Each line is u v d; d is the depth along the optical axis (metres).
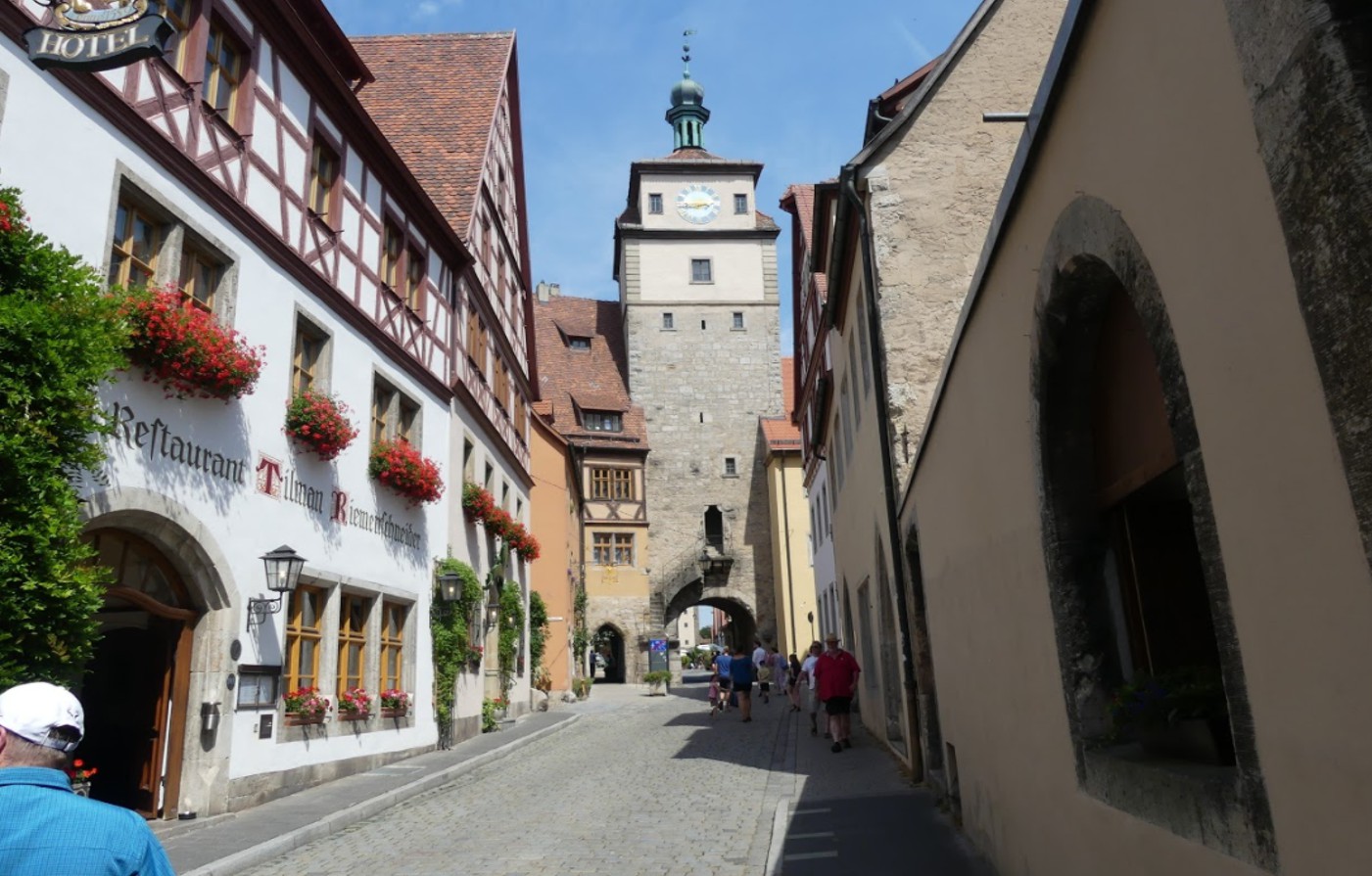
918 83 12.34
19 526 5.44
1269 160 2.05
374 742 12.84
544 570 29.80
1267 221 2.08
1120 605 3.96
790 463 40.38
